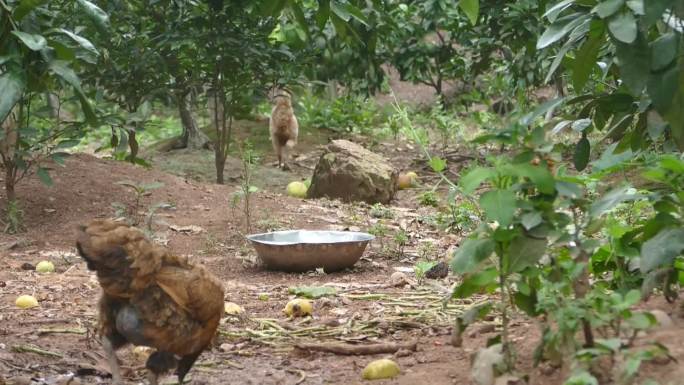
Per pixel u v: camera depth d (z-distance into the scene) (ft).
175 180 41.57
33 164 37.55
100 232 15.40
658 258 16.08
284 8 24.31
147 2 47.55
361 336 21.57
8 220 35.17
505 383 14.85
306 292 26.68
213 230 35.76
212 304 16.37
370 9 43.42
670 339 15.48
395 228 38.06
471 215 37.06
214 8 46.39
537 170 14.64
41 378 18.49
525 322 20.25
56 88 37.06
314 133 68.13
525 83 53.26
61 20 39.63
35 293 26.86
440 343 19.95
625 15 15.62
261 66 49.80
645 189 19.36
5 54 24.66
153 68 48.83
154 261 15.64
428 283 28.07
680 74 16.49
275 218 37.37
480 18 58.03
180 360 17.04
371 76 58.03
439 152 62.08
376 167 45.19
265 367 19.39
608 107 20.13
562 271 15.78
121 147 39.96
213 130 67.15
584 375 13.58
